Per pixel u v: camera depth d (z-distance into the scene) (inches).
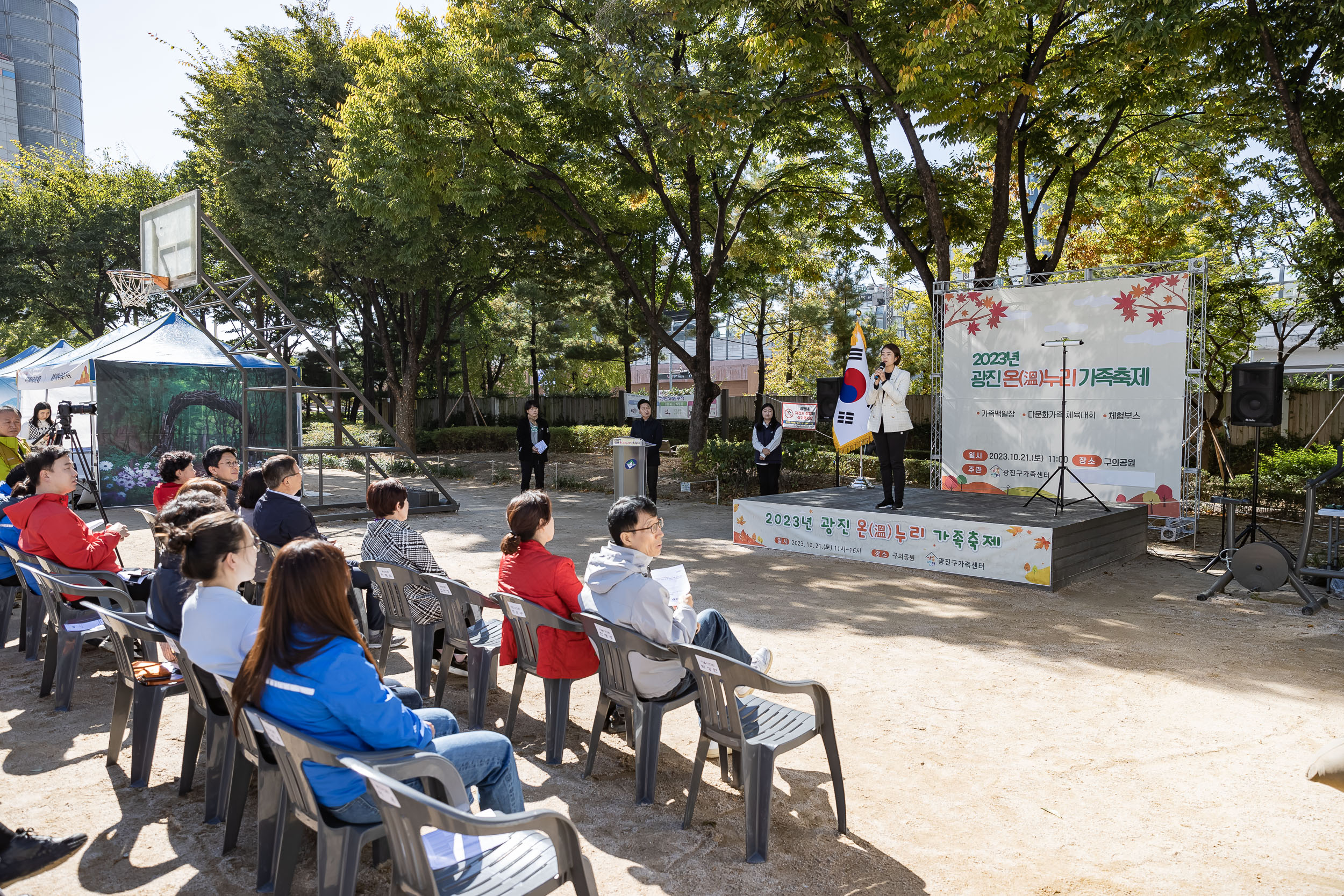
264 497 200.8
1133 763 142.9
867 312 1030.4
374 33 506.0
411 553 182.2
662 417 699.4
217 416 541.3
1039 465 387.2
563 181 586.6
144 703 132.3
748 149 580.1
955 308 409.7
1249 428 637.9
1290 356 857.5
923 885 105.2
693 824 121.5
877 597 265.1
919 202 552.1
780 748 111.7
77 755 146.6
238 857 112.3
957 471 411.8
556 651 140.8
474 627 167.2
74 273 981.8
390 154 508.1
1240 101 435.8
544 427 527.8
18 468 239.8
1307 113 397.4
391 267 685.3
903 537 312.3
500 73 491.2
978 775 138.4
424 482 653.9
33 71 3971.5
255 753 101.3
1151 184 602.2
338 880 85.4
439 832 89.0
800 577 296.7
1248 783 135.0
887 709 168.6
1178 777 137.3
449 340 1159.0
